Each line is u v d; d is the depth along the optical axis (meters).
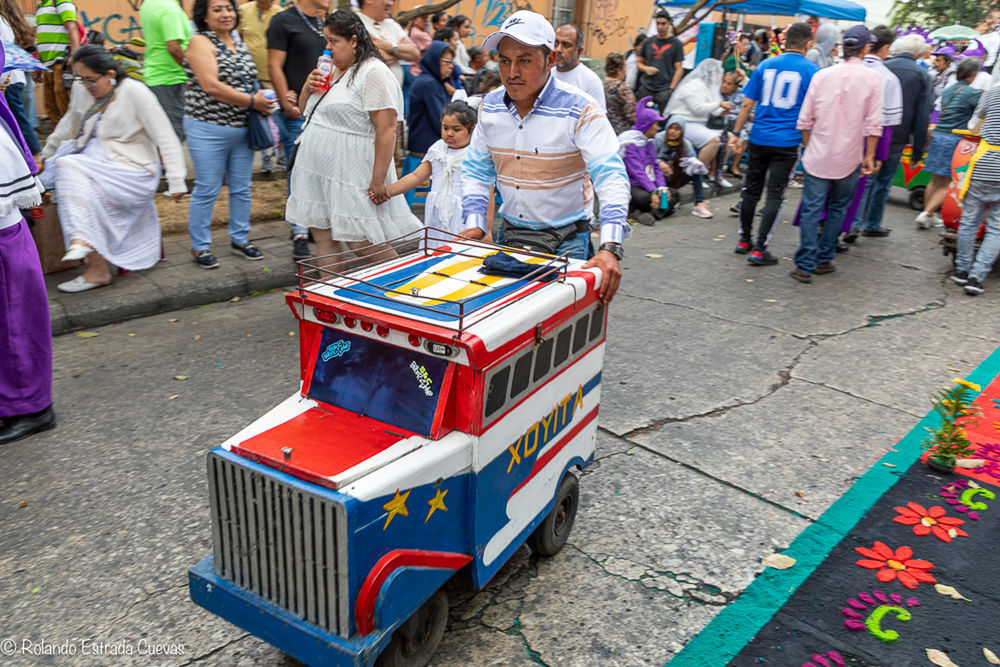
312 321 2.44
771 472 3.66
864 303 6.17
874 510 3.37
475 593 2.78
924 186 9.57
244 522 2.13
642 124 8.52
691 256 7.43
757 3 12.02
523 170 3.06
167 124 5.32
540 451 2.66
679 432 4.01
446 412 2.22
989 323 5.80
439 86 6.57
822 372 4.83
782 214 9.28
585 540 3.11
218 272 5.82
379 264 2.77
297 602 2.09
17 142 3.57
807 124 6.29
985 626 2.69
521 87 2.81
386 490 2.00
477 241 3.13
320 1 6.23
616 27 14.50
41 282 3.63
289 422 2.29
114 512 3.19
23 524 3.09
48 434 3.79
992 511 3.39
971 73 8.07
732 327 5.54
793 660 2.50
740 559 3.02
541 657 2.48
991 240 6.34
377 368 2.32
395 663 2.25
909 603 2.78
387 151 4.70
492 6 12.29
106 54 5.10
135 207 5.37
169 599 2.71
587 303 2.73
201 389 4.31
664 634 2.61
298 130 7.23
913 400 4.48
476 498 2.32
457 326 2.17
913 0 25.08
